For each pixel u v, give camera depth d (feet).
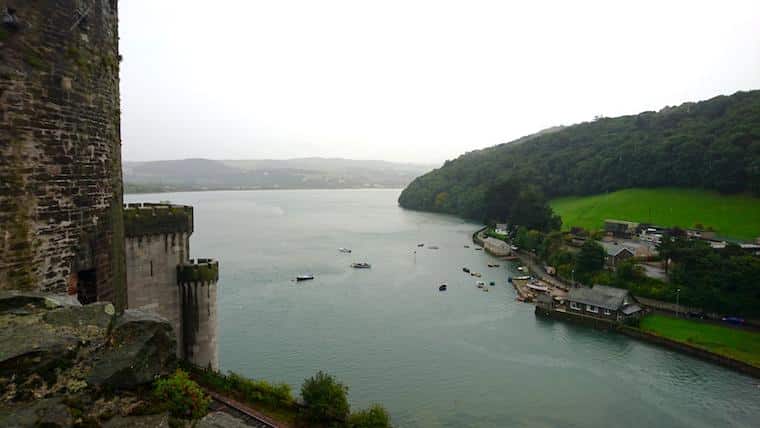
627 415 159.33
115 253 62.69
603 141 647.97
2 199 44.80
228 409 100.01
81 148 53.72
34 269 48.14
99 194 57.67
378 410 124.77
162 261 104.78
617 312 247.91
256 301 266.57
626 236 422.00
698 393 174.81
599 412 160.86
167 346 39.55
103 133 58.13
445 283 322.34
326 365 187.32
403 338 219.00
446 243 483.51
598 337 231.30
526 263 391.86
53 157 49.78
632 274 298.56
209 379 107.65
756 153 437.17
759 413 161.48
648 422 155.43
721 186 452.76
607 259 338.54
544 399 168.35
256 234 535.60
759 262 257.14
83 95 53.62
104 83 58.03
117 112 62.64
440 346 212.43
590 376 187.62
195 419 37.19
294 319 238.07
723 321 250.16
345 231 570.46
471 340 221.66
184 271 106.83
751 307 247.91
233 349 198.80
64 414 31.53
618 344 222.48
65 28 50.19
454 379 181.27
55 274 50.72
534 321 252.21
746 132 461.37
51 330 36.37
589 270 323.98
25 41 45.91
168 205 111.86
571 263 343.46
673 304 271.69
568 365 197.67
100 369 35.32
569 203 574.56
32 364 33.27
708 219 417.28
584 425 153.28
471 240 503.61
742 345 214.28
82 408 32.65
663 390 176.96
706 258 274.98
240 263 365.40
